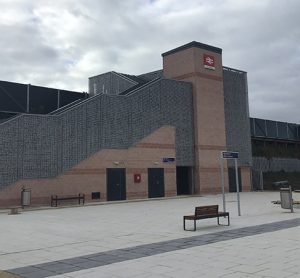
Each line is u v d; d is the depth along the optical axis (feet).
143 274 25.89
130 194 103.50
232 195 115.75
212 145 123.65
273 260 28.96
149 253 32.65
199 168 119.44
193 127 121.08
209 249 33.55
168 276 25.29
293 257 29.84
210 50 126.31
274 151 167.73
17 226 53.57
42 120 89.40
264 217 56.59
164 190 111.04
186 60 123.44
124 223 54.34
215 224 49.60
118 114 103.14
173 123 115.75
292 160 172.35
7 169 83.56
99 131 99.04
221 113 127.44
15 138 85.15
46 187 88.69
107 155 100.01
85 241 39.96
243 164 135.64
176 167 118.93
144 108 108.88
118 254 32.71
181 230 45.44
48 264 29.73
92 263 29.60
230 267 27.17
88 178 95.81
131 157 104.73
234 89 136.67
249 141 138.92
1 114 112.98
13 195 83.92
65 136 92.73
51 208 82.69
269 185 150.10
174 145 115.14
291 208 63.10
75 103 112.88
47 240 41.22
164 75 129.18
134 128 106.22
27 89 119.14
